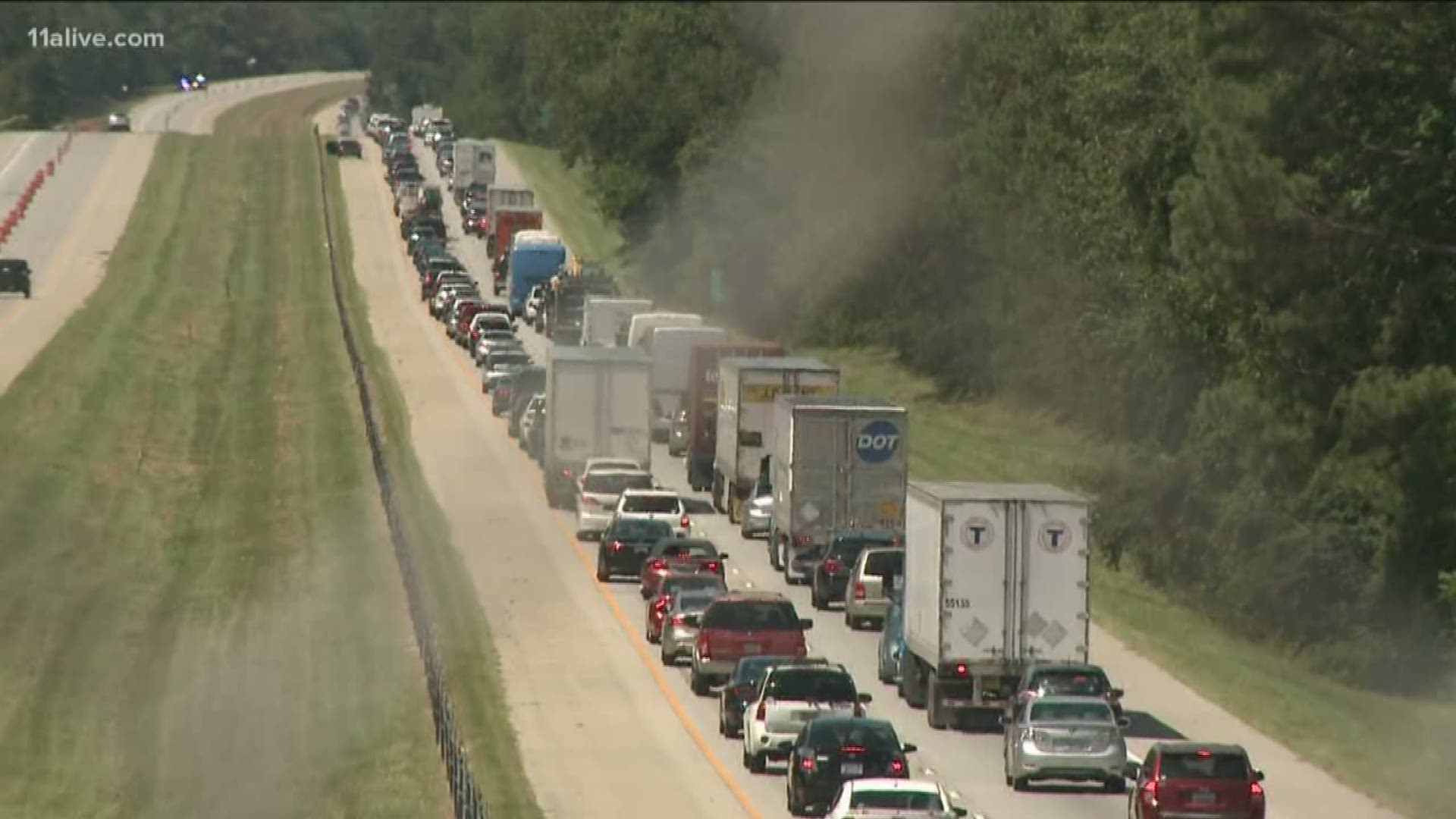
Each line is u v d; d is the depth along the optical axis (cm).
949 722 18662
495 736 18175
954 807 14062
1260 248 19338
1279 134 19762
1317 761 17700
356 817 16138
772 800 16000
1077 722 16262
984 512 18412
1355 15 18650
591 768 17138
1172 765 14488
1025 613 18438
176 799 18362
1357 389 19000
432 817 15775
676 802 15975
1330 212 19488
